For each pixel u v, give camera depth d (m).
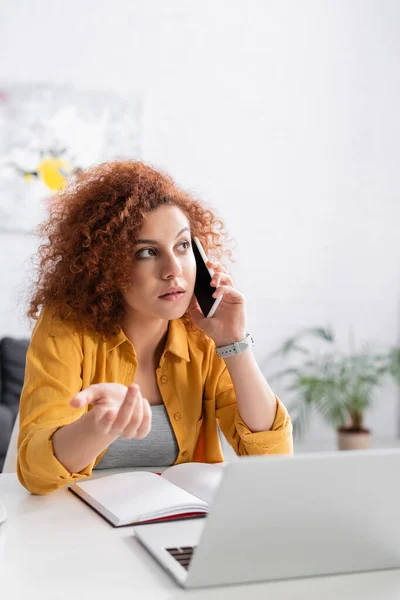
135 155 4.09
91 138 4.01
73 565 0.75
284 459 0.65
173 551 0.78
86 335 1.27
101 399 0.92
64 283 1.27
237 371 1.27
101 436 0.96
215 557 0.68
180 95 4.24
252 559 0.69
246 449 1.29
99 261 1.23
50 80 3.99
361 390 3.96
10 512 0.96
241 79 4.35
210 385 1.39
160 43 4.19
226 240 1.53
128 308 1.29
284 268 4.45
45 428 1.06
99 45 4.08
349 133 4.54
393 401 4.66
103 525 0.90
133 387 0.89
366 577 0.72
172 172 4.24
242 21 4.34
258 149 4.39
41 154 3.93
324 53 4.48
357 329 4.57
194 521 0.90
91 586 0.69
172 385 1.35
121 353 1.31
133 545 0.82
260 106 4.38
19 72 3.95
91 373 1.29
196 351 1.37
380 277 4.61
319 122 4.48
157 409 1.35
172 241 1.21
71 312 1.26
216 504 0.65
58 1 4.02
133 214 1.20
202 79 4.28
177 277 1.21
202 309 1.30
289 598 0.66
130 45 4.13
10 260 3.91
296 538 0.69
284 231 4.44
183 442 1.34
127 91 4.11
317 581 0.71
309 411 4.20
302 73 4.45
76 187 1.36
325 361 4.49
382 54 4.57
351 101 4.53
